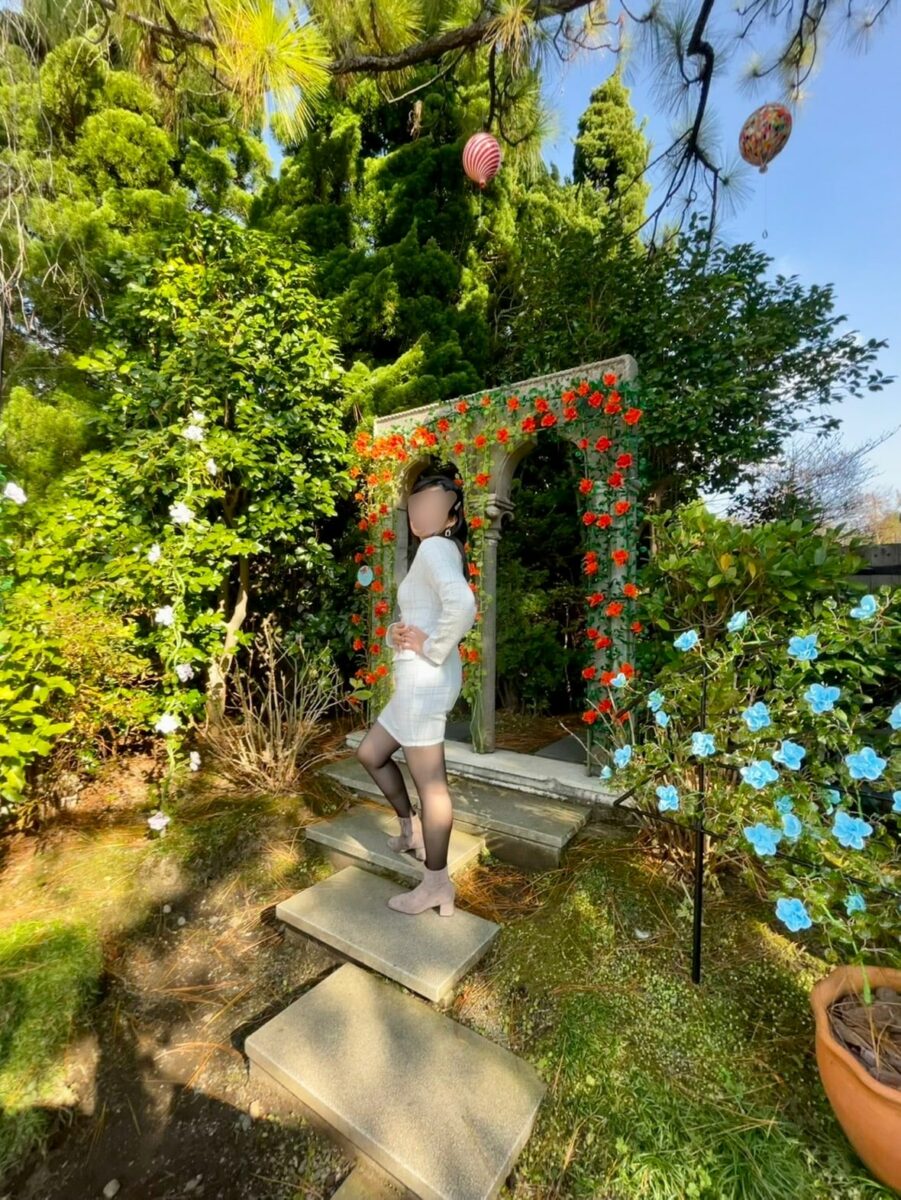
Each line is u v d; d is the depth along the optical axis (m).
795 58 3.20
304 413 3.61
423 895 1.96
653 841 2.15
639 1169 1.21
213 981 1.95
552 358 4.52
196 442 3.13
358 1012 1.63
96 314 4.62
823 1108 1.29
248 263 3.61
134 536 3.08
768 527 2.04
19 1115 1.52
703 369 3.72
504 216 5.94
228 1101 1.53
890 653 1.99
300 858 2.50
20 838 2.63
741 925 1.82
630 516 2.67
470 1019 1.65
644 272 4.31
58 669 2.51
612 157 7.71
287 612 4.25
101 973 1.95
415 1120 1.31
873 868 1.33
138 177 5.01
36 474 4.07
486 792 2.80
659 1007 1.57
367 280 4.95
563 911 1.98
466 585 1.84
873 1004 1.26
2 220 3.59
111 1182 1.39
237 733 3.22
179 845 2.51
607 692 2.60
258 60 2.35
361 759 2.12
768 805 1.53
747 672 1.79
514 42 2.88
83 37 3.00
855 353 3.88
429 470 3.60
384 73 3.30
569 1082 1.42
